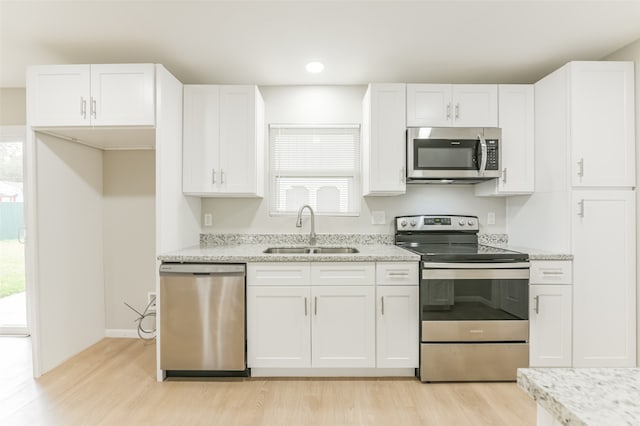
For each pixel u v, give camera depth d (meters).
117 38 2.28
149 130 2.41
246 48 2.42
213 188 2.69
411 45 2.39
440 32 2.22
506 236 3.08
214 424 1.86
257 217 3.10
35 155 2.39
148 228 3.15
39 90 2.33
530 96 2.70
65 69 2.32
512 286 2.31
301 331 2.34
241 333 2.31
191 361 2.32
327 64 2.68
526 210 2.80
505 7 1.96
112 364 2.60
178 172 2.61
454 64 2.69
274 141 3.12
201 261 2.32
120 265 3.17
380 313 2.34
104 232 3.16
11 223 3.21
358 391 2.20
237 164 2.69
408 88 2.68
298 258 2.33
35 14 1.99
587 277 2.35
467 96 2.68
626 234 2.35
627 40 2.33
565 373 0.64
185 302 2.31
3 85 3.07
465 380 2.31
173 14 2.01
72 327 2.75
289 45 2.38
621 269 2.35
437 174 2.62
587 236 2.35
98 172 3.09
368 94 2.73
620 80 2.35
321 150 3.12
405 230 3.00
